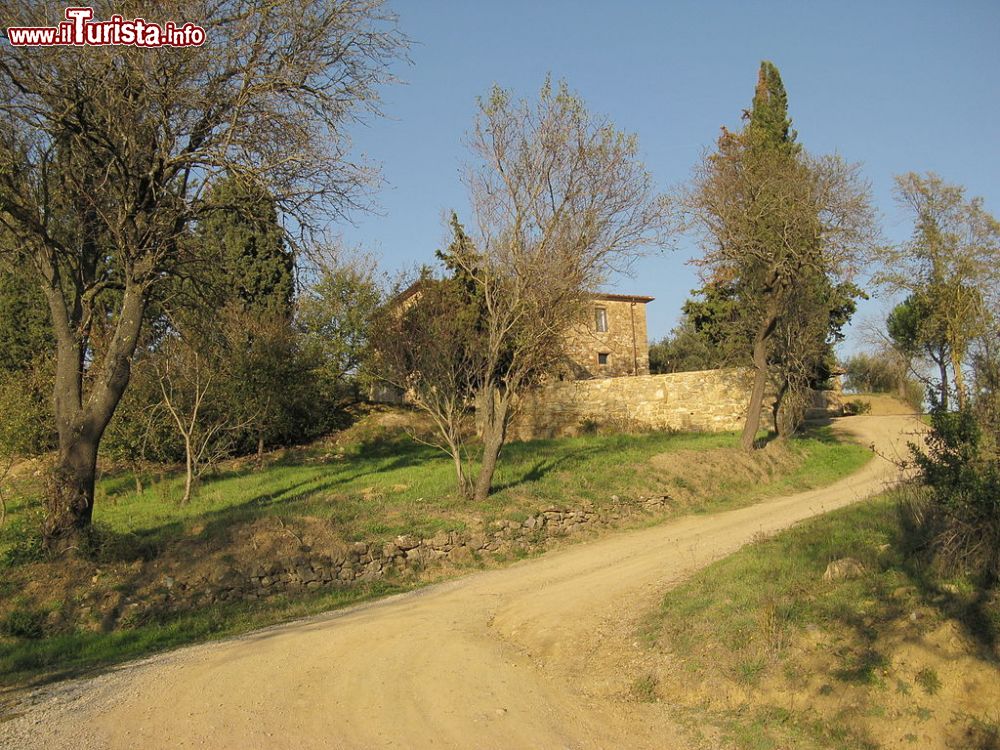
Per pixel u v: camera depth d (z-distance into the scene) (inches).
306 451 1081.4
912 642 269.3
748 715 261.7
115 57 506.6
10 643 448.8
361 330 1197.7
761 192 955.3
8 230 568.7
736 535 599.8
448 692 295.4
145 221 571.8
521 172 682.8
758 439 1089.4
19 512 729.6
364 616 450.9
